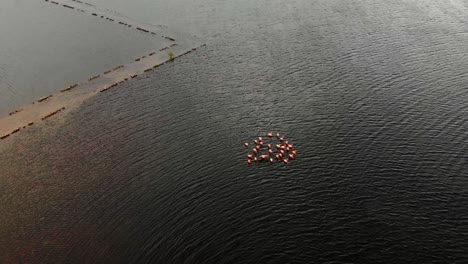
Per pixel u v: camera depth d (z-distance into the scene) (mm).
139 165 70625
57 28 125250
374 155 68188
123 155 73188
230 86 90500
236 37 112250
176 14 129750
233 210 60812
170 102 87000
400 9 119188
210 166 69188
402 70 90188
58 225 60781
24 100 92062
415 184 62281
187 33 116938
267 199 62125
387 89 84375
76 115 85375
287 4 130375
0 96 94000
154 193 64812
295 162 68188
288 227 57500
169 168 69500
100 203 63812
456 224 56000
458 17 111375
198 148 73375
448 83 84312
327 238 55562
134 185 66562
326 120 77125
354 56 97375
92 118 84062
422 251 53031
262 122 78188
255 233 57094
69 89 94688
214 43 110312
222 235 57219
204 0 139000
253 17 123438
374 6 123000
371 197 60844
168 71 99062
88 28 124125
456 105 77812
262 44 107188
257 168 67875
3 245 58438
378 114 77438
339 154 69062
